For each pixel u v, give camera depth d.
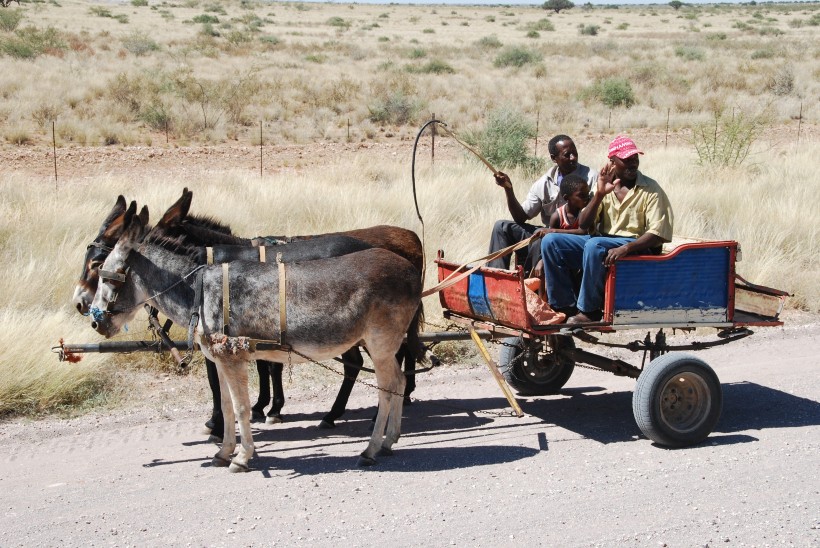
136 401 8.46
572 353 7.71
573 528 5.65
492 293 7.34
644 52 63.53
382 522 5.77
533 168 21.59
